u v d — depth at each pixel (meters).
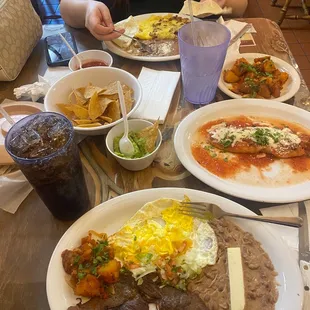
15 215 0.87
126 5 1.91
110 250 0.75
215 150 1.00
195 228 0.79
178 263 0.73
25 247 0.81
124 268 0.73
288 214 0.84
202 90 1.14
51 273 0.71
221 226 0.79
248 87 1.18
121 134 0.98
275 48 1.42
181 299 0.68
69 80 1.14
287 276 0.70
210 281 0.72
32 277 0.75
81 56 1.34
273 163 0.97
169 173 0.95
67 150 0.72
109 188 0.92
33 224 0.85
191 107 1.17
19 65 1.32
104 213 0.81
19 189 0.91
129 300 0.69
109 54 1.34
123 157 0.92
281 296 0.68
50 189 0.75
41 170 0.71
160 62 1.37
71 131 0.74
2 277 0.76
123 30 1.42
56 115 0.79
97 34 1.40
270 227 0.78
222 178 0.93
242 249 0.75
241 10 1.72
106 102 1.04
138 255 0.75
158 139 0.97
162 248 0.76
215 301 0.69
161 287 0.71
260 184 0.91
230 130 1.03
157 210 0.82
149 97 1.16
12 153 0.72
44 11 2.99
